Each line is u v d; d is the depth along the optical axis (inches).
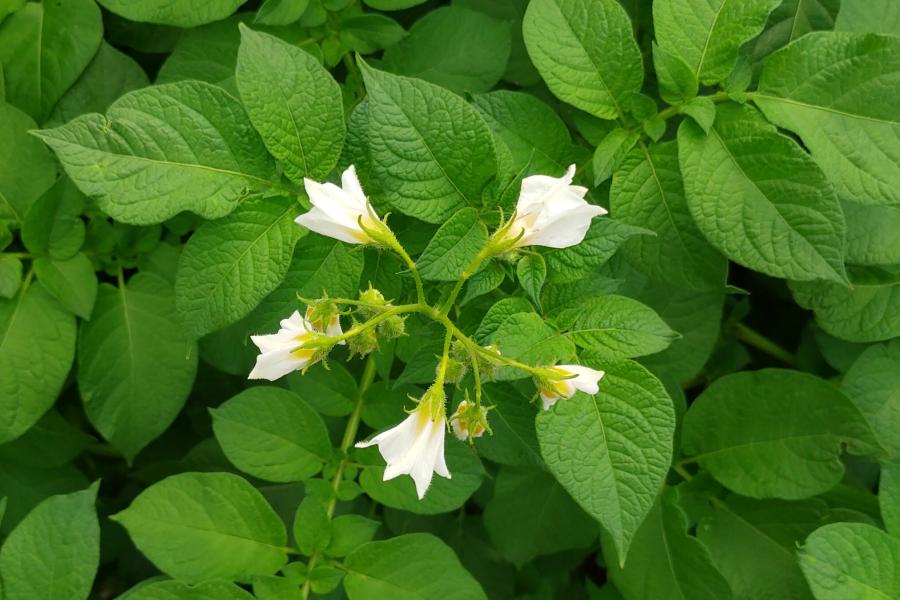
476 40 17.2
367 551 15.5
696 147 15.1
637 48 15.3
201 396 19.9
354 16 16.8
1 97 16.7
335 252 14.8
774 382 16.7
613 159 15.4
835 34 15.0
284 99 14.5
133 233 17.3
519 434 15.8
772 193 14.7
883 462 16.0
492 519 18.0
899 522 15.7
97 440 19.2
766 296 20.2
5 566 15.0
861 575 15.2
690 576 16.3
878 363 17.1
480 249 13.9
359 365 18.2
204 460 18.8
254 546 15.5
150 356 17.1
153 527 15.1
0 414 16.3
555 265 14.1
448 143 14.1
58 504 15.2
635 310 14.3
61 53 17.0
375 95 13.9
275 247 14.6
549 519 18.0
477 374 13.4
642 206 15.5
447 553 15.6
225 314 14.5
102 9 18.1
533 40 15.3
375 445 16.2
